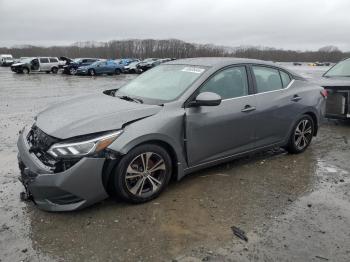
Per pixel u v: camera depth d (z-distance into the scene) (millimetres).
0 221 3709
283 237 3496
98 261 3105
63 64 37812
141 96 4715
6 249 3258
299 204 4195
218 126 4625
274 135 5465
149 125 3988
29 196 3939
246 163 5492
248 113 4949
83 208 3877
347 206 4172
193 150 4441
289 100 5543
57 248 3277
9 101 13609
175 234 3516
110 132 3773
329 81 8344
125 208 3986
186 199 4242
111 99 4645
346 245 3387
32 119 9281
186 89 4504
